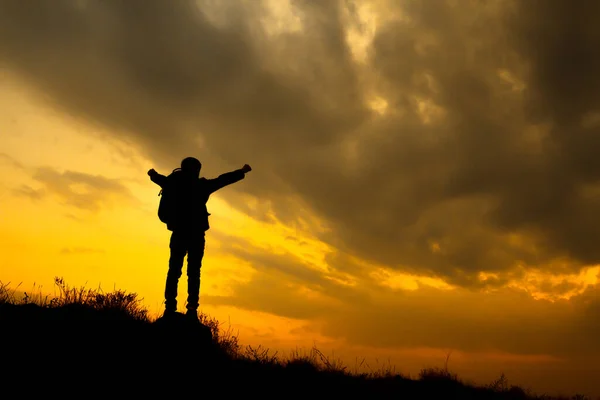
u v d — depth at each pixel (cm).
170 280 890
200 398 771
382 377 1071
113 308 946
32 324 850
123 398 711
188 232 887
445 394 1023
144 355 829
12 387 676
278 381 911
